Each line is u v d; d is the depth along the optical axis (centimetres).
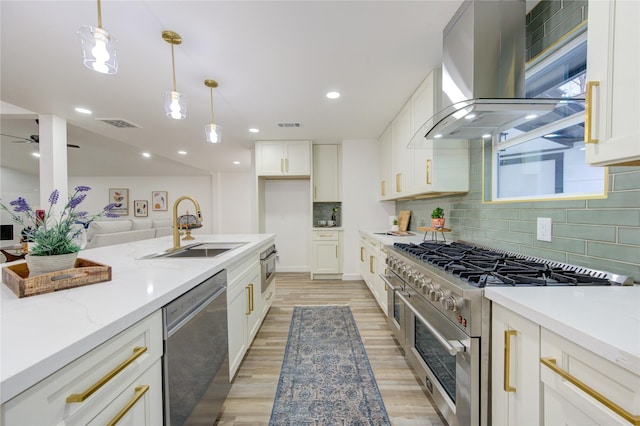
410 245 212
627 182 103
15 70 208
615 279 103
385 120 336
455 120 145
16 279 88
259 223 448
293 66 207
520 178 168
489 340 103
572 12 128
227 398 164
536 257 146
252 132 390
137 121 327
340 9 148
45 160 299
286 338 241
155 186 773
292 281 438
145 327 85
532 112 129
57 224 104
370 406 156
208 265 138
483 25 141
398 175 307
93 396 65
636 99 69
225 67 207
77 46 178
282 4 144
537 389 80
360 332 252
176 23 158
